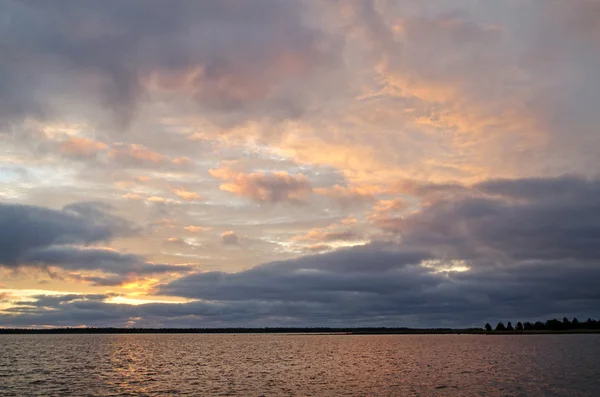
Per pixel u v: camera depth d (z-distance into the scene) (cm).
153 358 13738
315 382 7788
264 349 19700
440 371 9306
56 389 7112
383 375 8719
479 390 6731
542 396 6209
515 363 10806
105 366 10925
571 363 10600
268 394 6562
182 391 6869
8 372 9544
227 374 9125
